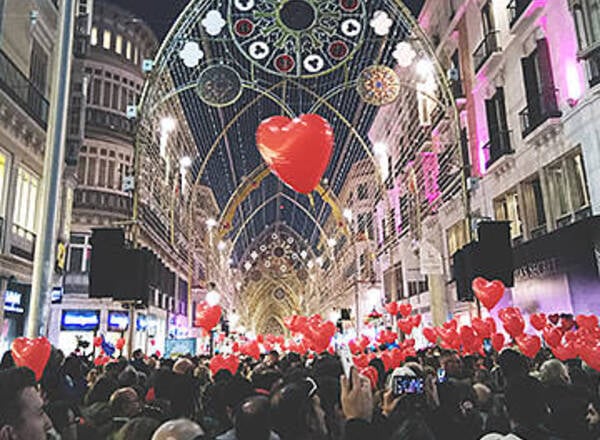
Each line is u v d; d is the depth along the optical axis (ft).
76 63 65.41
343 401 9.57
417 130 83.25
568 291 45.93
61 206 62.75
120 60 94.48
